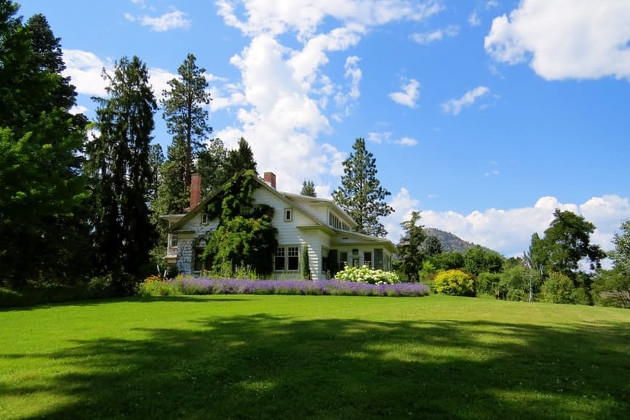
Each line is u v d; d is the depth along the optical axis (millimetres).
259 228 31078
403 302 17219
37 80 12438
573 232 59938
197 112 54625
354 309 13055
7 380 5324
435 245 81062
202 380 5320
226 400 4684
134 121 31656
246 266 30203
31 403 4602
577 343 7875
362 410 4422
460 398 4754
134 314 11633
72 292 18453
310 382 5230
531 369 5918
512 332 8812
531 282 45281
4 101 11945
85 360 6250
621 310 17828
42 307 14289
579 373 5785
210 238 32406
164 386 5109
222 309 12836
